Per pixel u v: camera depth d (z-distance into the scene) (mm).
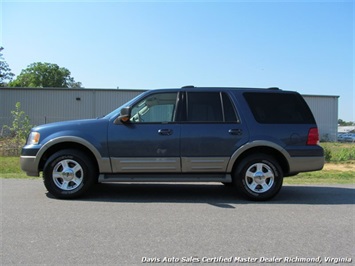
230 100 6992
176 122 6840
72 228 4961
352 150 17859
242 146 6809
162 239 4551
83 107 37562
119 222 5285
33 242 4383
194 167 6809
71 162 6812
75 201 6660
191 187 8391
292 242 4512
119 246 4277
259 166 6883
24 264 3729
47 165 6723
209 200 6949
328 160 15812
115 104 37906
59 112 37375
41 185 8211
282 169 7227
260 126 6887
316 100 41688
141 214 5770
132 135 6734
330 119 41906
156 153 6754
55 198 6859
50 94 37250
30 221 5277
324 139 41719
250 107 6977
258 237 4688
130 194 7445
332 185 9031
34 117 37000
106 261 3828
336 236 4770
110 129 6758
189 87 7090
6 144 16266
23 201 6586
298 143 6941
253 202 6828
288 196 7488
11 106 36719
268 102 7066
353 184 9203
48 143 6688
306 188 8539
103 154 6707
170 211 6000
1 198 6832
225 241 4508
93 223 5215
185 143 6766
